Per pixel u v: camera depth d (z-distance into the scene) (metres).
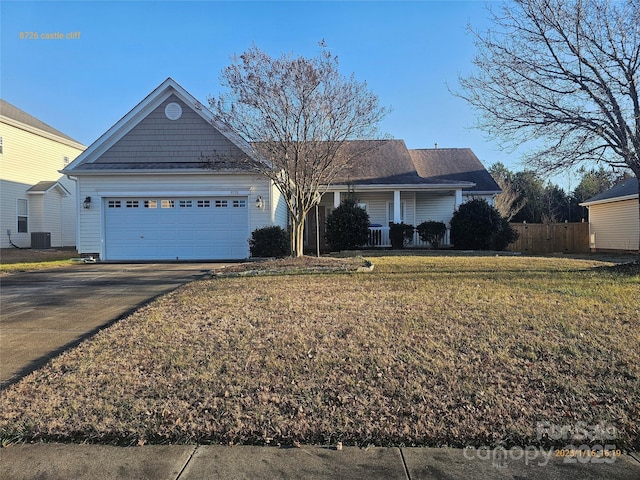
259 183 15.56
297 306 6.37
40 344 5.41
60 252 19.17
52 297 8.22
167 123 15.78
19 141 21.69
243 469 2.84
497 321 5.34
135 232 15.64
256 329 5.28
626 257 16.95
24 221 22.02
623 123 9.09
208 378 3.96
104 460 2.95
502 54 9.84
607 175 10.65
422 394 3.60
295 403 3.53
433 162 23.70
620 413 3.31
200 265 13.61
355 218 17.58
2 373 4.47
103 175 15.45
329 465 2.87
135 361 4.43
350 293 7.27
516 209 30.81
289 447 3.07
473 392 3.62
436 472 2.80
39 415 3.46
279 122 11.02
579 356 4.23
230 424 3.27
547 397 3.54
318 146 11.27
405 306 6.22
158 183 15.53
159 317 6.05
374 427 3.21
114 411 3.48
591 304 6.13
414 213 21.12
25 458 2.99
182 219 15.65
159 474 2.80
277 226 15.55
